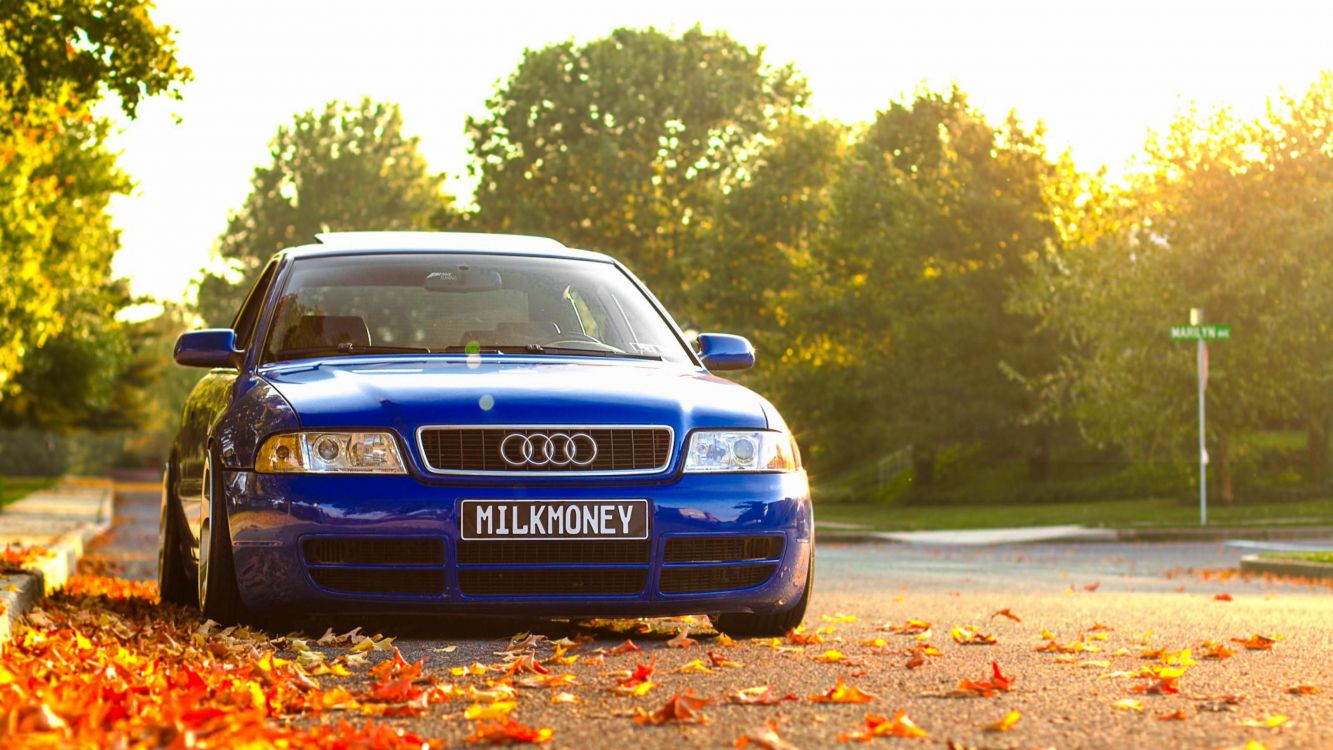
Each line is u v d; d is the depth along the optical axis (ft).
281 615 19.21
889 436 149.69
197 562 22.24
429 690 14.90
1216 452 114.73
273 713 13.99
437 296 22.53
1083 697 15.56
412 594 18.60
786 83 184.55
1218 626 26.48
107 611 24.29
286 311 22.24
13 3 31.99
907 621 26.89
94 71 33.14
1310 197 109.70
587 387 19.65
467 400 18.99
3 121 34.19
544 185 173.06
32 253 73.56
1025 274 142.92
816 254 159.94
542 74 174.91
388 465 18.65
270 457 18.94
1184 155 113.29
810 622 26.58
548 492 18.67
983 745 12.76
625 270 24.53
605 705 14.61
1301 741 13.00
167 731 11.51
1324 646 22.07
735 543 19.48
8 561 30.35
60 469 291.79
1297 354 109.19
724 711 14.35
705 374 21.95
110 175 105.19
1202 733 13.43
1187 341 111.45
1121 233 119.85
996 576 53.42
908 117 162.30
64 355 142.92
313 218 312.91
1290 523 89.30
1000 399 143.95
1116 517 101.45
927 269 152.56
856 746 12.67
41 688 13.51
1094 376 116.78
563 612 18.93
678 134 172.86
